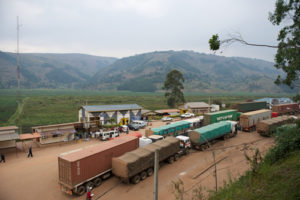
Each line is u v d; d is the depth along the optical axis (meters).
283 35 14.18
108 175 21.09
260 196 11.26
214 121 42.91
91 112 44.19
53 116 70.38
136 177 20.38
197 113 71.25
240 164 24.28
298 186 10.76
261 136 39.03
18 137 31.55
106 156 20.83
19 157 28.62
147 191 18.92
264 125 37.66
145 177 21.62
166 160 26.09
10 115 72.81
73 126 39.00
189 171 23.22
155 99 154.88
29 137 32.53
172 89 93.44
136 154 21.25
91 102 122.06
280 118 42.00
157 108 96.62
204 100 141.25
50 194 18.64
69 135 37.00
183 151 28.41
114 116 47.91
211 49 11.94
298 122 20.28
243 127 43.41
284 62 14.34
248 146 31.97
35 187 19.97
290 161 15.12
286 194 10.47
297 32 13.16
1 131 32.31
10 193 18.83
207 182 20.14
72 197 18.03
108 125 45.41
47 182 21.02
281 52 13.91
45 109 88.69
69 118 66.69
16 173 23.16
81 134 38.91
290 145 17.67
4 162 26.59
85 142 36.66
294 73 14.00
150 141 28.11
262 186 12.44
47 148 33.03
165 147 24.19
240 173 21.38
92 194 17.00
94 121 42.59
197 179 21.06
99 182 20.16
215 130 33.12
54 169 24.30
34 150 31.98
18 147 33.72
